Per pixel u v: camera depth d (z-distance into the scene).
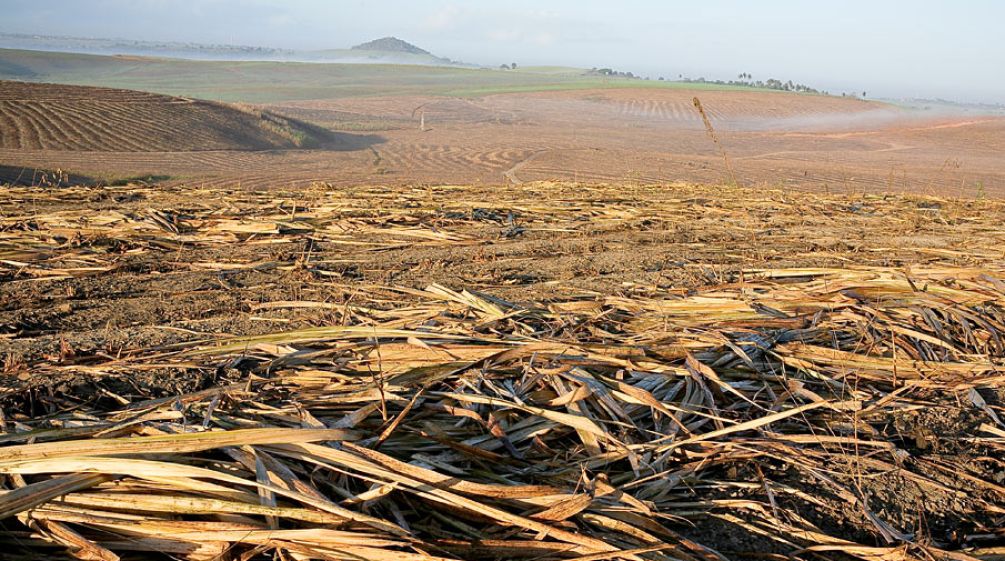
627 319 4.18
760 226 9.11
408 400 2.81
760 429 3.06
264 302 4.70
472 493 2.29
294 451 2.33
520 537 2.21
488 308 4.12
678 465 2.77
